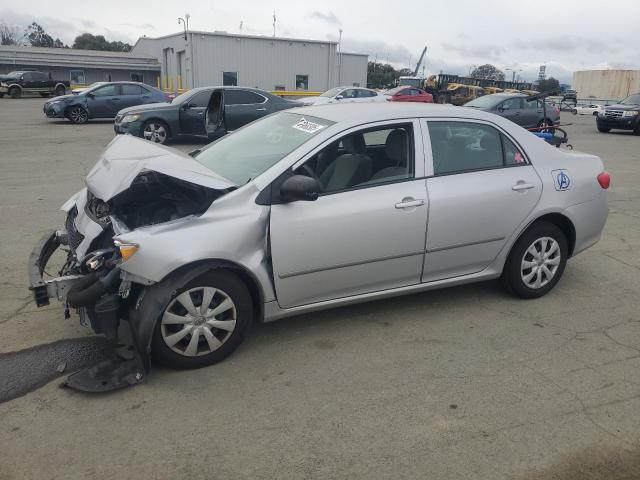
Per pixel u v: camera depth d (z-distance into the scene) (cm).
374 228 379
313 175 374
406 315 434
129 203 393
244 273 358
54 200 793
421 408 315
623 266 556
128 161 366
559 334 406
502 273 461
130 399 320
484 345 389
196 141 1548
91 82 4719
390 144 402
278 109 1505
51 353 368
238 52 3425
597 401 324
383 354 375
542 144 459
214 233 337
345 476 262
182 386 334
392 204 384
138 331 325
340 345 386
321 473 264
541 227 450
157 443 283
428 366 361
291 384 338
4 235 622
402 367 359
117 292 335
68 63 4541
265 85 3550
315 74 3719
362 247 379
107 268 333
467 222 412
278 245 354
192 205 376
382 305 451
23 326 404
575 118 3198
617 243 636
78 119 1912
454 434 293
